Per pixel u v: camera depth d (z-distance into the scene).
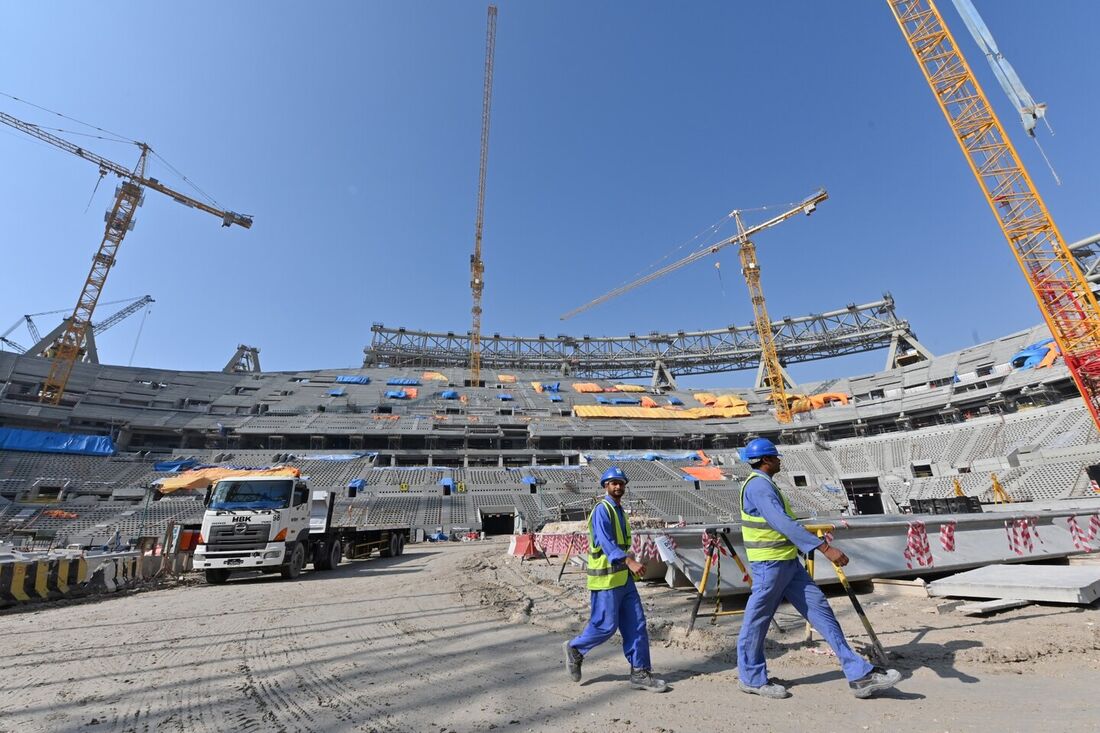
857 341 86.19
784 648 5.82
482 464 62.75
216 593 12.65
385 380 81.75
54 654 6.63
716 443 72.50
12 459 47.56
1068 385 49.62
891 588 9.06
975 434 52.53
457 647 6.61
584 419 73.38
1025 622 6.54
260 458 54.50
